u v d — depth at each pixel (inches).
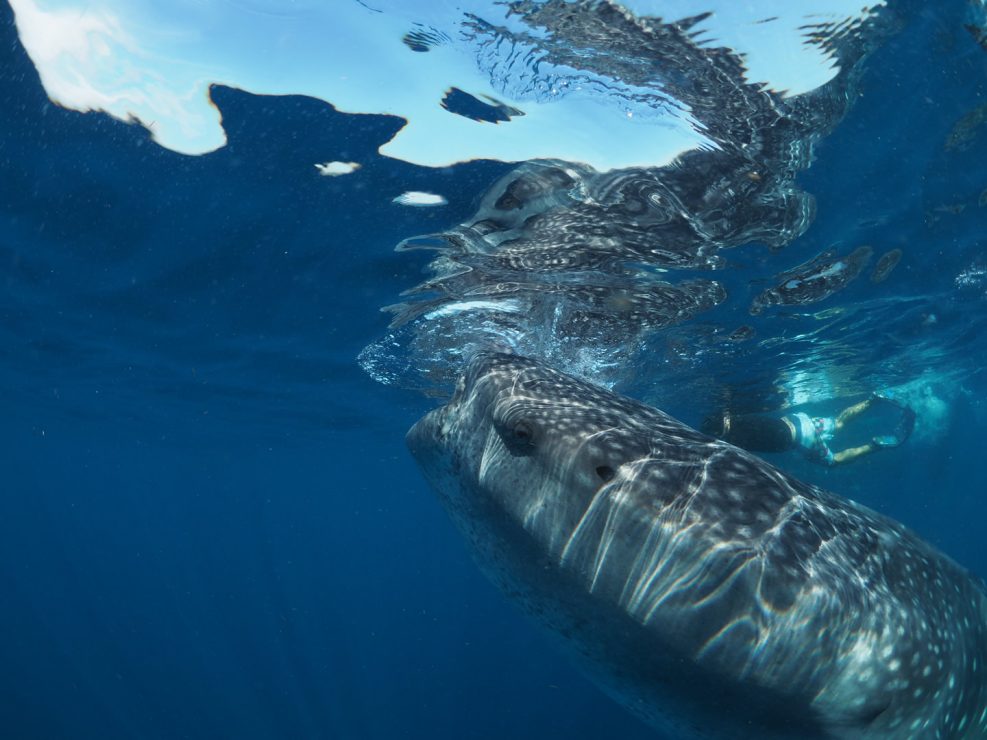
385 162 241.6
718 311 396.8
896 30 179.3
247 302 421.1
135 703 1176.8
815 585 100.6
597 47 176.1
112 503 3430.1
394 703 1050.1
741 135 214.1
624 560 102.1
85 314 490.3
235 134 236.2
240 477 2018.9
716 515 103.6
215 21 184.9
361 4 170.9
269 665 1451.8
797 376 623.8
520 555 114.8
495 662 1305.4
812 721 102.3
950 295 464.1
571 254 301.0
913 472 908.0
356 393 700.7
